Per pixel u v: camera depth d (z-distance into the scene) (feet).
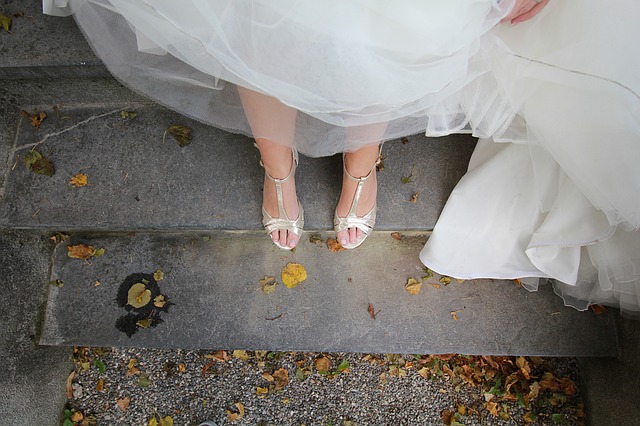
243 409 6.40
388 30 3.31
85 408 6.47
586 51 3.71
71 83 5.49
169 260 6.09
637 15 3.62
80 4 3.90
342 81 3.58
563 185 4.77
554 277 5.19
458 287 5.94
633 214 4.32
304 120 4.32
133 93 5.67
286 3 3.15
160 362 6.58
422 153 5.71
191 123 5.85
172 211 5.62
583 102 3.91
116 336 6.00
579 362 6.30
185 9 3.31
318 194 5.63
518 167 5.03
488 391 6.31
